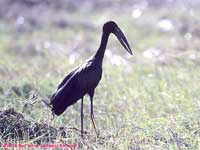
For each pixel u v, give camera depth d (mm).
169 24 26281
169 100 14203
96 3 31938
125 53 22109
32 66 19625
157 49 21766
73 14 30562
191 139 11430
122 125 12484
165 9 29156
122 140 11461
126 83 16062
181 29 25203
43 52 23078
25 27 27781
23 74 17672
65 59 20969
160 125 12281
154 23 26906
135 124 12508
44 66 19750
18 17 29812
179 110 13328
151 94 14828
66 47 24047
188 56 18078
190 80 15711
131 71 17781
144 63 19125
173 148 11055
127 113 13602
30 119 12414
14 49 23797
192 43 21844
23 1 32156
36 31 27312
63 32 26891
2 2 32156
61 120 12961
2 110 12547
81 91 11992
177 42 22469
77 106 14461
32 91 14984
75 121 13773
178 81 15789
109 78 16094
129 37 25047
